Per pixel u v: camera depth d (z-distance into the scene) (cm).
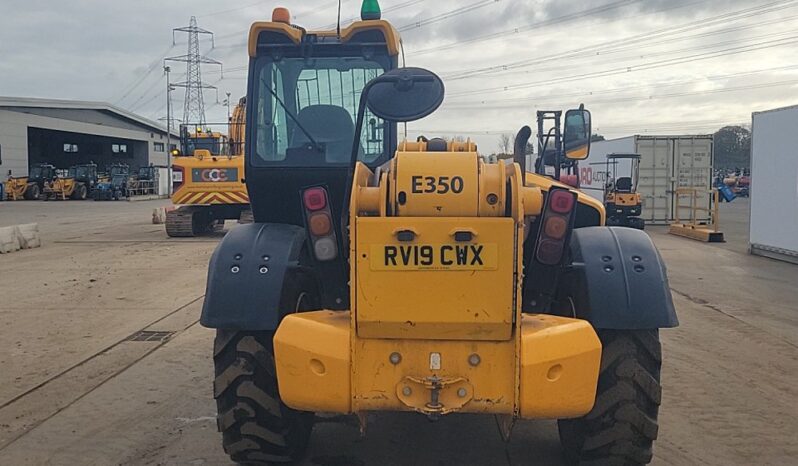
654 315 382
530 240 391
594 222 507
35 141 6475
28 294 1102
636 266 396
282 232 434
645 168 2547
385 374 342
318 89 498
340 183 499
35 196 4841
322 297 427
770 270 1399
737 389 635
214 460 471
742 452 492
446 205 337
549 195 370
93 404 588
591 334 345
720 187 2380
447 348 338
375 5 498
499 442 504
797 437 521
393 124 494
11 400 600
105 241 1906
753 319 940
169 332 847
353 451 485
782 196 1530
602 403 390
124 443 503
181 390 624
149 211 3472
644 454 395
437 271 330
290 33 489
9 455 484
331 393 345
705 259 1569
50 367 700
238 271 406
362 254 333
